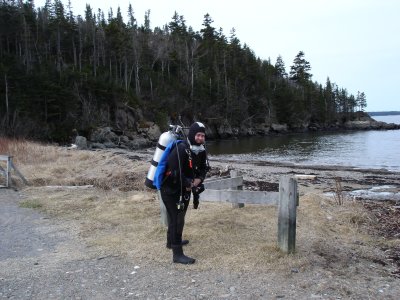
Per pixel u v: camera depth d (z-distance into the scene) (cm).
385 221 732
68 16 8006
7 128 3994
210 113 6750
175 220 486
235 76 7688
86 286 431
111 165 1545
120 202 832
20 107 4403
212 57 7881
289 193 502
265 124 7531
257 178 1647
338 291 413
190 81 7181
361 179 1728
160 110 6275
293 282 434
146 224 660
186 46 7538
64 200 874
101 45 7044
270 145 4894
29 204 840
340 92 10781
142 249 539
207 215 695
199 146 477
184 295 406
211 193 576
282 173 1897
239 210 739
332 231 639
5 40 6369
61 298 403
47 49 6725
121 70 7138
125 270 474
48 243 584
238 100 7288
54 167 1393
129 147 5116
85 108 5203
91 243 574
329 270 470
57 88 4931
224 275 454
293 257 495
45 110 4781
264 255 500
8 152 1747
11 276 460
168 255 514
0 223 703
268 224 648
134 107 5822
